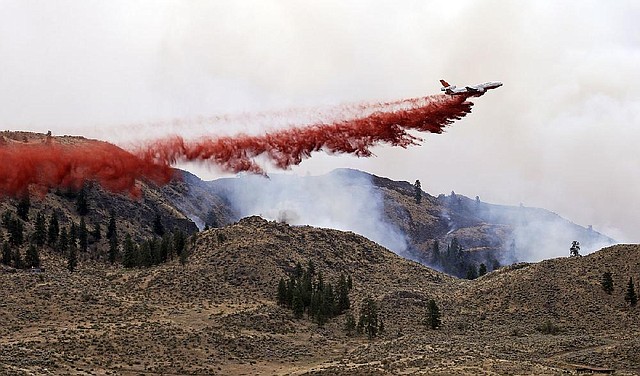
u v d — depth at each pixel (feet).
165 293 534.78
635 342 416.67
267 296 546.26
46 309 469.16
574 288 557.33
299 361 429.38
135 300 510.58
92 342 410.52
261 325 483.51
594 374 358.84
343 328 506.89
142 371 385.70
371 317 489.67
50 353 384.88
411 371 355.56
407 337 454.81
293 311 515.09
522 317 529.04
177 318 476.13
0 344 396.37
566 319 522.47
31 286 499.10
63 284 510.58
